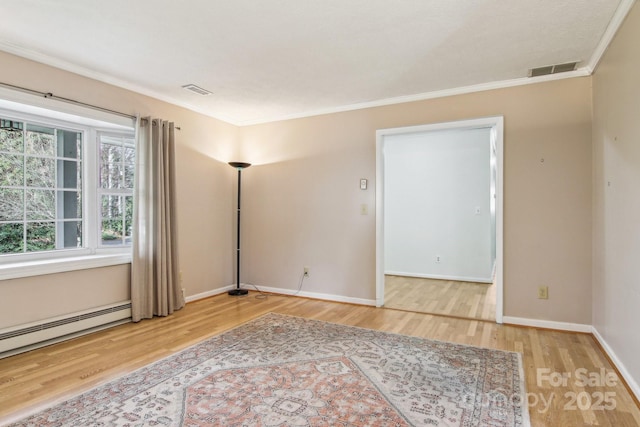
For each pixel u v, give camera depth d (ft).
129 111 11.89
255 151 16.33
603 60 9.23
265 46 9.14
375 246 13.78
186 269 14.12
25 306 9.36
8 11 7.47
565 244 10.86
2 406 6.65
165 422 6.15
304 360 8.71
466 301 14.62
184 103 13.76
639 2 6.65
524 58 9.82
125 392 7.17
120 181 12.48
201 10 7.47
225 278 16.15
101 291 11.14
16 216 10.32
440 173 19.66
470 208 19.04
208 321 11.84
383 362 8.61
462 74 10.98
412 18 7.79
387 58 9.84
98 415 6.36
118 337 10.29
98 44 9.03
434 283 18.38
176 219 12.98
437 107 12.59
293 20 7.88
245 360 8.70
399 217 20.59
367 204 13.91
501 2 7.17
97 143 11.91
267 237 16.05
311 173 15.03
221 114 15.37
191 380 7.68
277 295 15.52
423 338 10.26
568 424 6.12
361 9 7.43
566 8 7.38
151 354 9.08
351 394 7.11
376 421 6.20
